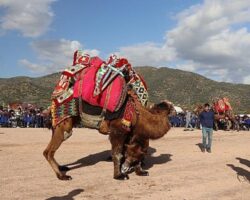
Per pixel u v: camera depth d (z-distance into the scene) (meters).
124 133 10.73
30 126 31.06
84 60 11.17
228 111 36.03
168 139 22.55
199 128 35.66
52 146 10.56
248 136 26.95
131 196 8.93
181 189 9.77
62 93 10.74
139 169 11.23
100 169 11.82
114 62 11.11
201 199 8.92
